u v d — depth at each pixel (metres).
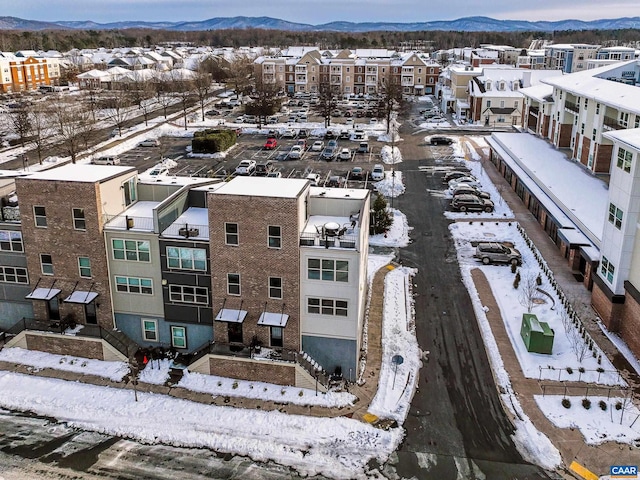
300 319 30.52
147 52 197.12
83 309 33.25
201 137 83.06
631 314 33.50
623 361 32.44
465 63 157.00
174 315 32.38
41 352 33.12
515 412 28.28
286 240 29.03
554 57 175.00
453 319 37.03
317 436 26.72
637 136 33.66
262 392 29.69
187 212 34.44
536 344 32.94
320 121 109.44
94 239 31.42
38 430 27.12
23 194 31.36
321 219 32.94
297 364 29.66
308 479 24.23
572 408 28.47
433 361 32.53
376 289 41.16
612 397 29.34
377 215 51.62
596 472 24.55
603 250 36.94
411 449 25.92
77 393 29.66
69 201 31.00
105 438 26.64
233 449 25.94
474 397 29.45
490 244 46.38
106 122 105.06
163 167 70.62
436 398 29.39
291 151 80.75
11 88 149.88
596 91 58.66
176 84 140.88
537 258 45.88
